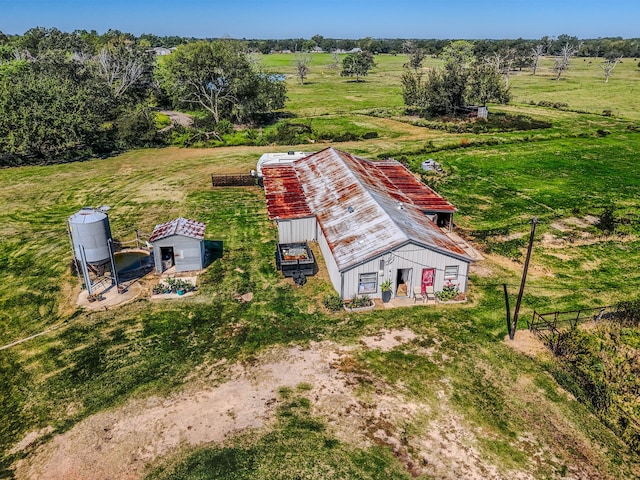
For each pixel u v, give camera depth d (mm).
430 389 17656
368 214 25812
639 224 32750
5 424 16422
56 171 45156
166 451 15039
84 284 25094
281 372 18531
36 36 99938
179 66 66062
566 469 14500
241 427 15891
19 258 28031
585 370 18484
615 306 23156
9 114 45906
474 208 35656
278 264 26156
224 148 54625
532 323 21672
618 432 15914
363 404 16891
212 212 34688
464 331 21109
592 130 62406
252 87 66625
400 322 21656
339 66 160625
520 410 16781
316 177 33625
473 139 56406
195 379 18234
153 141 55625
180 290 23906
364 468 14336
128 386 17938
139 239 30156
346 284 22656
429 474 14203
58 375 18625
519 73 138375
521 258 28016
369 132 61500
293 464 14461
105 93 64625
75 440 15578
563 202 36969
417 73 133250
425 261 22922
